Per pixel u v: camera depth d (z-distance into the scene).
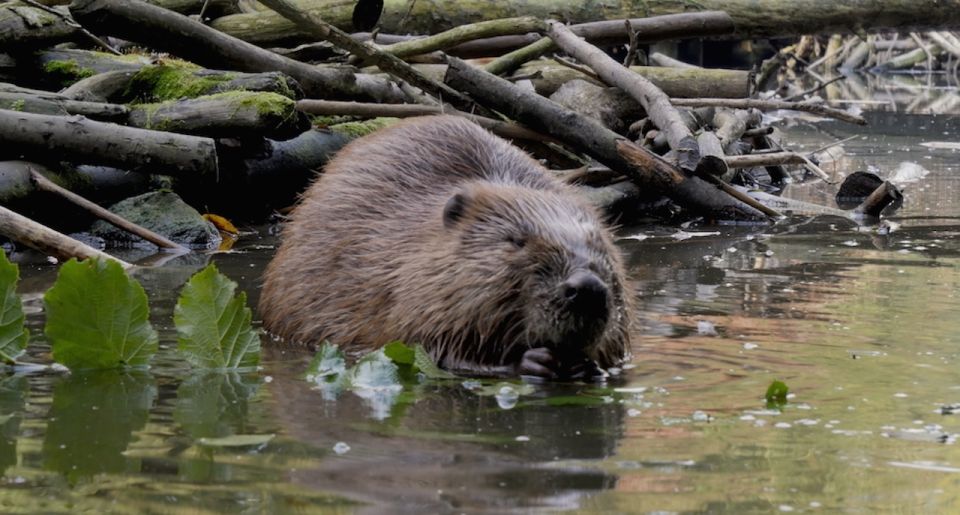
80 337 7.82
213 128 13.73
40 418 6.58
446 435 6.35
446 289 8.58
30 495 5.21
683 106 16.50
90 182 13.73
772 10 23.55
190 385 7.51
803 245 13.64
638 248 13.48
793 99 25.81
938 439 6.29
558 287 8.03
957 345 8.69
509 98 15.03
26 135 12.69
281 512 5.02
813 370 7.97
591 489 5.40
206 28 14.79
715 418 6.75
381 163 10.12
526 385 7.71
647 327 9.45
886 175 19.92
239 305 8.14
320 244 9.77
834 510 5.15
